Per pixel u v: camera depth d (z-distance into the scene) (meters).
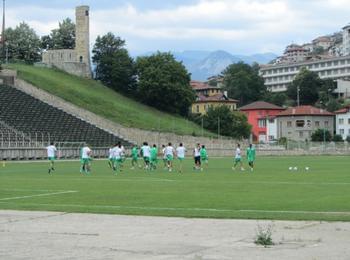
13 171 57.50
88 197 29.75
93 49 179.12
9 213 22.66
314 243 15.93
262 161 89.31
